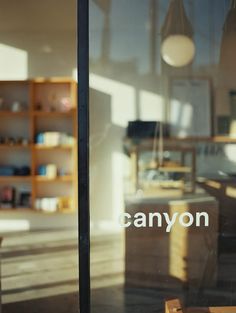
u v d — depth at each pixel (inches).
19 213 246.7
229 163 120.1
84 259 92.0
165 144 140.3
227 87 120.9
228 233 105.1
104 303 96.3
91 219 94.7
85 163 90.6
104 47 109.5
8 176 243.0
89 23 89.7
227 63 115.7
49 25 226.7
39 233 235.3
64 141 244.2
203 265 104.5
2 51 241.8
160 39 115.2
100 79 98.7
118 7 102.6
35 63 242.2
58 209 241.8
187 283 103.9
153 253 106.0
